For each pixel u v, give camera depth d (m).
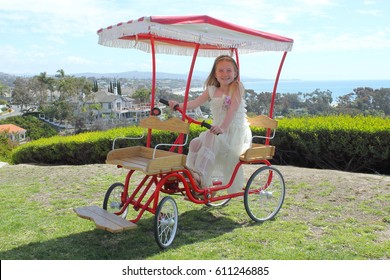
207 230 4.55
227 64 4.70
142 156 4.52
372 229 4.50
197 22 4.07
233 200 5.60
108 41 4.76
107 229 3.77
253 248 4.05
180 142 4.41
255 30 4.68
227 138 4.69
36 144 10.31
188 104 4.88
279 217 4.95
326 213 5.03
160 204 3.98
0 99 86.00
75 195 6.16
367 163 7.25
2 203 5.79
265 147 4.93
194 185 4.35
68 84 60.41
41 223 4.86
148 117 4.45
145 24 3.83
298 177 6.60
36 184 7.00
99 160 9.47
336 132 7.29
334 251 3.96
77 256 3.88
